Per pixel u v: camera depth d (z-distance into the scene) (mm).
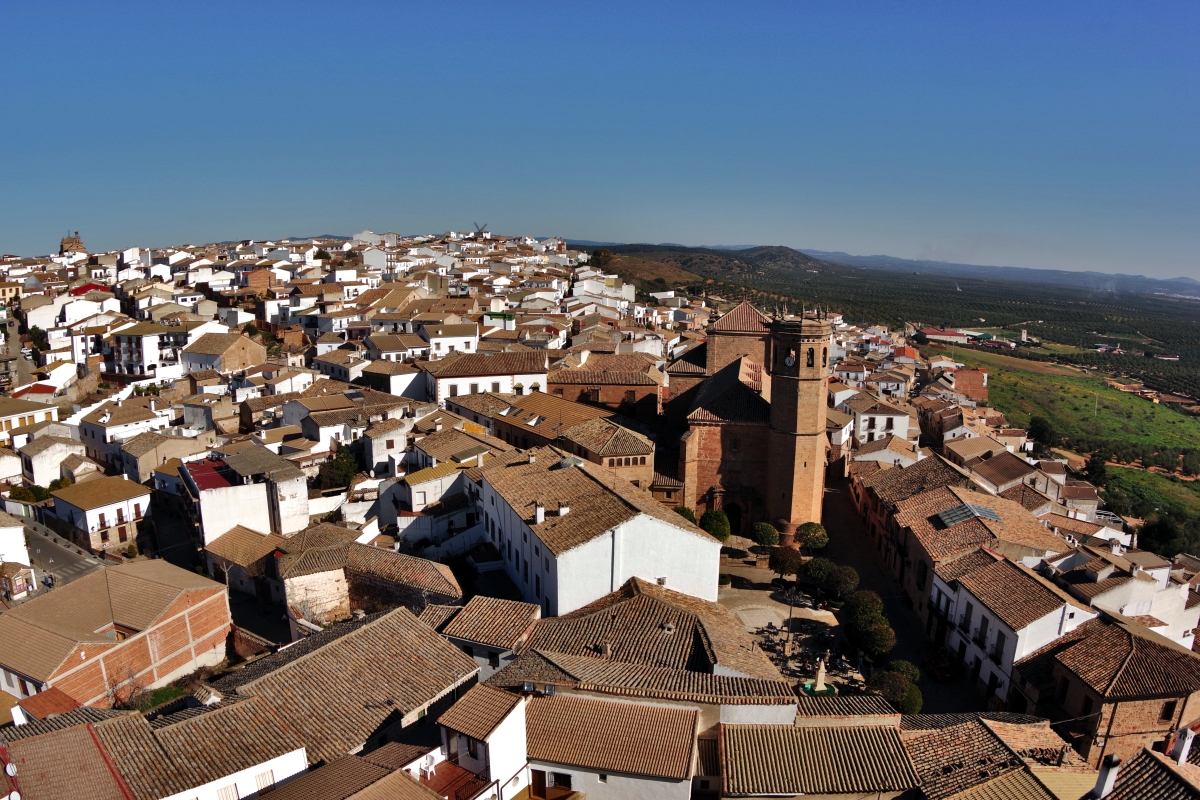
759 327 100875
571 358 121562
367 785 34781
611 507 60469
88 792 34688
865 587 77250
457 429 88562
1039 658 56312
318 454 89562
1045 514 86750
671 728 41406
